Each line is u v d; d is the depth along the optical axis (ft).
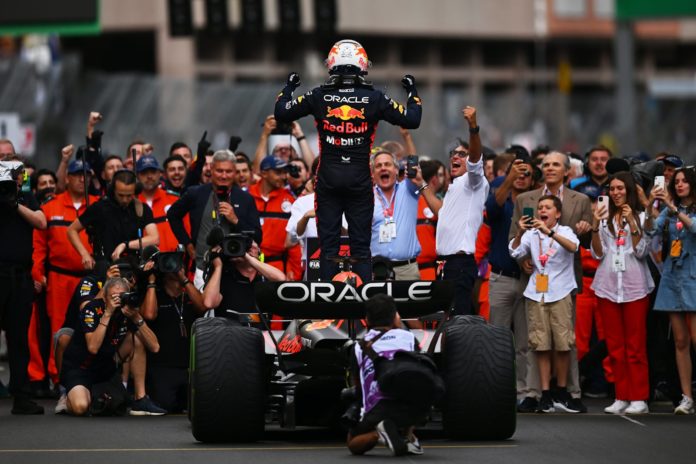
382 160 168.86
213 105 443.32
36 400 192.13
